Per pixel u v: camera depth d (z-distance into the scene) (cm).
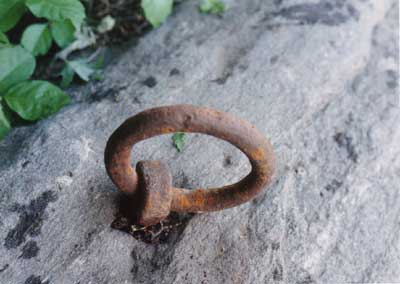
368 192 48
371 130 52
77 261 40
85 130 48
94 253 41
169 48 57
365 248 45
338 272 43
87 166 45
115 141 35
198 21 60
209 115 32
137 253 42
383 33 63
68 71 54
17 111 48
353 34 59
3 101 49
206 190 41
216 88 53
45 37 54
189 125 32
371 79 57
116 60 56
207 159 47
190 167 46
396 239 46
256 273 41
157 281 41
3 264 40
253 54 56
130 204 42
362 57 58
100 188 44
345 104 54
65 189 43
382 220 47
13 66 49
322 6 61
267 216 44
